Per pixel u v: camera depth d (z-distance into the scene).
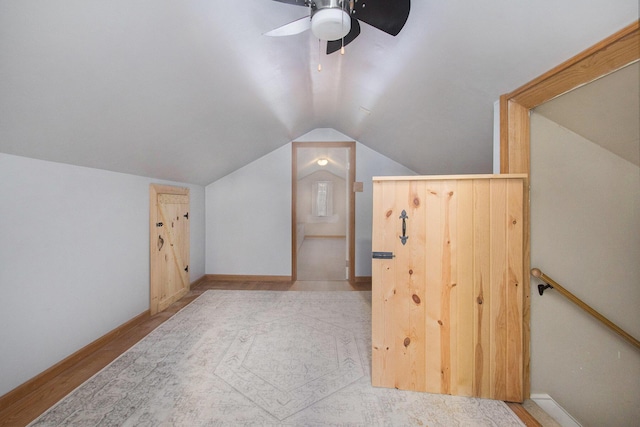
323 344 2.29
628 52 1.05
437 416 1.54
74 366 1.96
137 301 2.70
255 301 3.31
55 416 1.49
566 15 1.07
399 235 1.73
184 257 3.55
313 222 9.68
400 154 3.67
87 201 2.12
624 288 1.74
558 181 1.69
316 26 1.23
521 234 1.63
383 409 1.58
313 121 3.76
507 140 1.67
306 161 7.11
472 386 1.69
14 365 1.60
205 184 4.16
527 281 1.67
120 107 1.63
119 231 2.47
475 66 1.59
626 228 1.72
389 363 1.76
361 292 3.66
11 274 1.59
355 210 4.18
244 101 2.32
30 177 1.69
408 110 2.47
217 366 1.97
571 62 1.23
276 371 1.92
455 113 2.13
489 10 1.21
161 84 1.61
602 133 1.57
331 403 1.62
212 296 3.49
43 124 1.47
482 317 1.67
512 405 1.63
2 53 1.03
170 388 1.73
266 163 4.22
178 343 2.30
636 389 1.76
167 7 1.16
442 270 1.70
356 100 2.80
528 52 1.33
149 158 2.49
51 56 1.13
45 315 1.79
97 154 2.02
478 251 1.67
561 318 1.73
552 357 1.73
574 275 1.72
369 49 1.89
